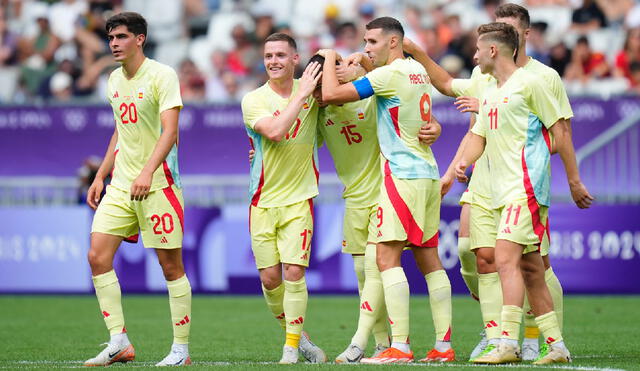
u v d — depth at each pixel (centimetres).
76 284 4544
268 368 2234
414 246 2448
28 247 4566
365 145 2509
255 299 4369
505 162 2323
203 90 5550
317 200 4528
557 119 2302
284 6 6231
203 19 6247
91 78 5781
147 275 4506
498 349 2302
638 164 4425
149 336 3228
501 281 2306
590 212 4322
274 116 2405
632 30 5459
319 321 3612
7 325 3572
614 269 4322
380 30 2417
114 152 2564
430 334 3219
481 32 2334
